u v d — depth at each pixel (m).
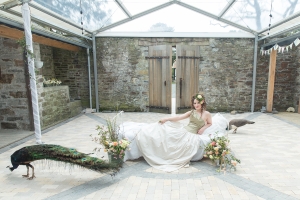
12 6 4.01
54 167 3.36
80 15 5.74
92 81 8.06
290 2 4.79
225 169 3.19
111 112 8.02
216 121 3.83
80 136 5.02
